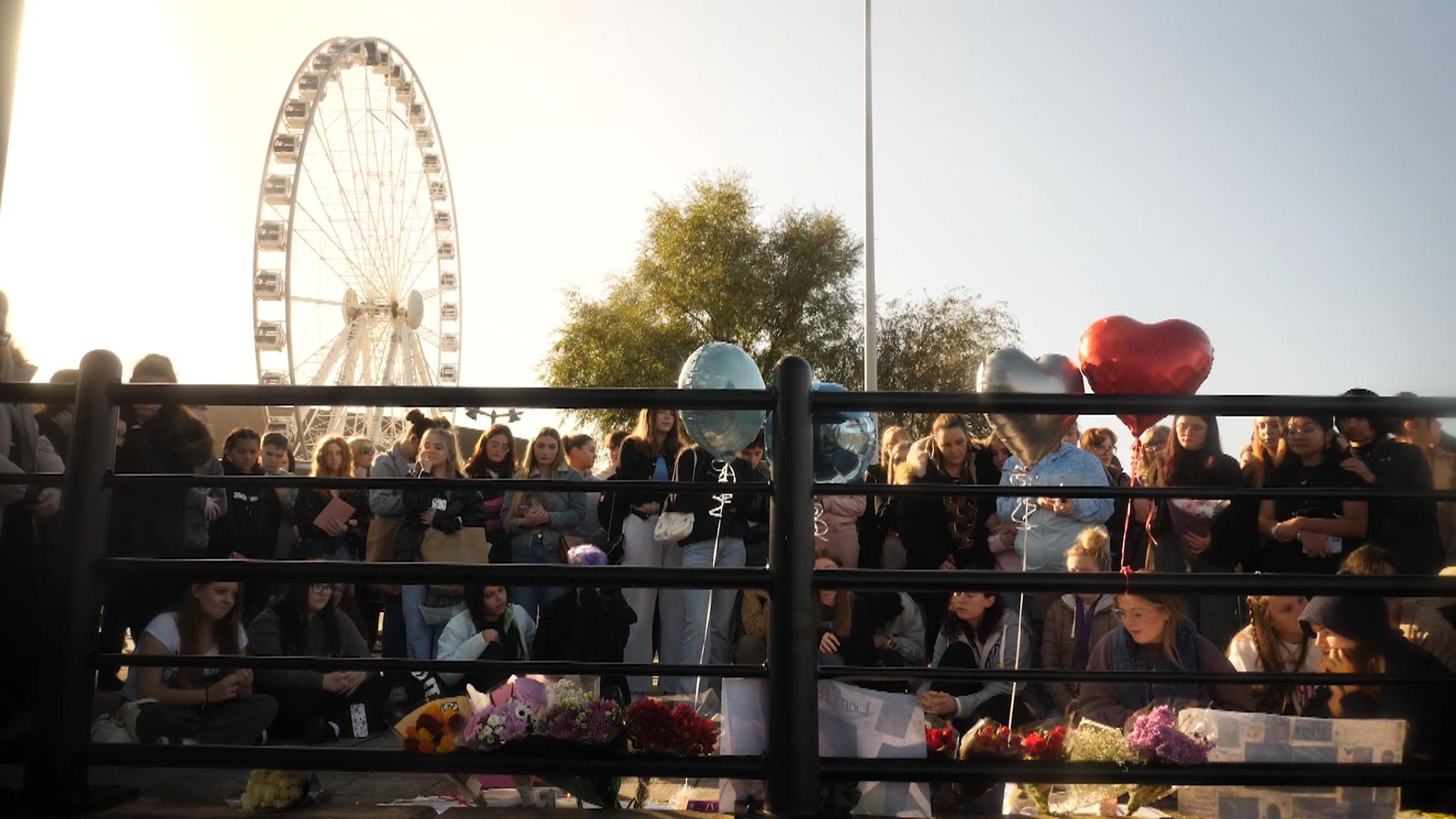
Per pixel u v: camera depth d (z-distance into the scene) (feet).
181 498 17.83
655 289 92.99
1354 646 12.81
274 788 10.61
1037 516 17.65
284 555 24.04
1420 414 9.48
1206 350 12.86
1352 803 10.13
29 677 12.94
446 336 93.71
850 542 19.26
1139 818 11.23
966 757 11.09
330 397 9.94
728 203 93.76
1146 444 22.75
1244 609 18.28
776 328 93.30
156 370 17.90
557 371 91.30
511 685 10.96
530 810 10.53
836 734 10.21
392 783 14.69
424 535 21.99
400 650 22.48
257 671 18.26
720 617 21.44
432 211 94.32
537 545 23.65
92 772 14.14
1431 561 17.01
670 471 23.35
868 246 71.26
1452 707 12.35
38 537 15.55
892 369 93.15
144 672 15.17
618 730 10.21
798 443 9.61
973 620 15.93
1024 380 13.21
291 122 71.87
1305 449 17.97
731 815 10.23
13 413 14.93
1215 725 10.62
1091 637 15.85
